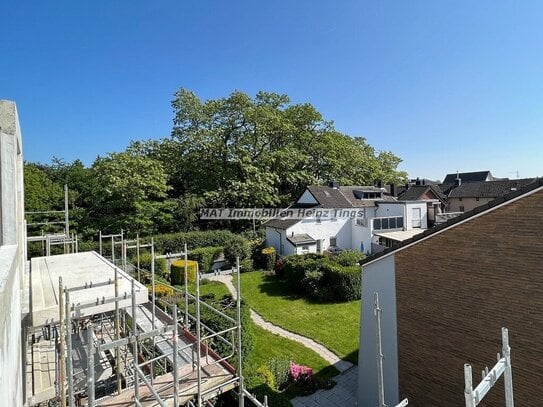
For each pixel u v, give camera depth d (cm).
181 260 2173
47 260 991
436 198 3547
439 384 793
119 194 2595
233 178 3394
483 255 709
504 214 673
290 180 3597
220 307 1370
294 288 2019
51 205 2998
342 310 1681
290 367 1094
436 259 798
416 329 843
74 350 789
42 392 595
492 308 695
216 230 3042
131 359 775
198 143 3347
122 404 545
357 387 1059
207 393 590
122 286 662
